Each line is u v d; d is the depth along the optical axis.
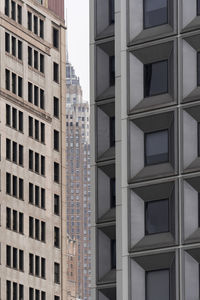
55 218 194.25
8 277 182.88
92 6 99.62
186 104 90.00
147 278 88.62
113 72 97.94
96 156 96.50
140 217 90.00
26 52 191.88
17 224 186.00
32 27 194.12
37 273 188.75
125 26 94.44
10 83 187.75
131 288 88.94
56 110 198.12
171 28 91.94
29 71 192.00
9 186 185.38
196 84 90.31
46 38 197.00
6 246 183.38
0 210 183.00
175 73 90.81
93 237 94.88
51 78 197.25
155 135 91.19
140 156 91.31
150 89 92.25
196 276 86.88
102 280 93.62
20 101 189.12
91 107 97.81
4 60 187.00
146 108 91.56
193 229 87.75
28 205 188.50
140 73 92.81
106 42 98.19
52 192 194.38
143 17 93.81
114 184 95.56
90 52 99.00
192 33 90.81
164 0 93.19
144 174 90.50
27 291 186.12
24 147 189.12
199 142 89.25
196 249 87.06
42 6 196.88
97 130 97.06
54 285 192.12
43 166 193.00
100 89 97.88
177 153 89.44
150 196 89.94
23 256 186.38
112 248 94.38
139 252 89.19
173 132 90.06
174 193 88.81
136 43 93.25
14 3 190.75
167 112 90.50
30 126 191.12
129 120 92.19
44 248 190.75
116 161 92.44
